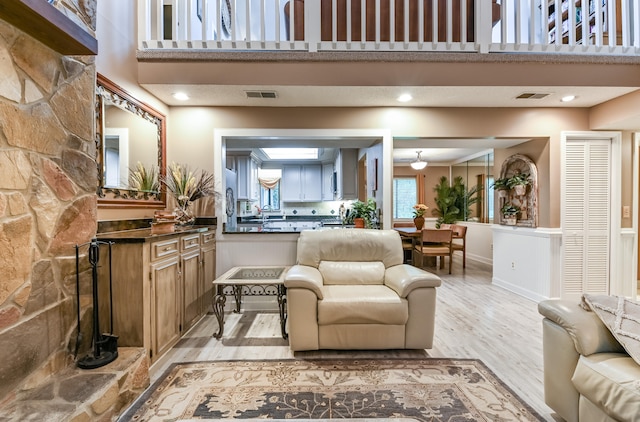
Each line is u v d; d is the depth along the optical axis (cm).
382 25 288
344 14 288
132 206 258
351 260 290
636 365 129
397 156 656
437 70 276
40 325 161
